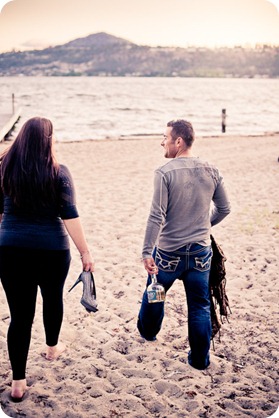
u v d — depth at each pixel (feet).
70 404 8.99
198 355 9.84
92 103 139.33
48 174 8.30
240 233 19.44
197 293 9.67
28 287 8.64
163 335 11.51
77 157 41.01
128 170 34.71
